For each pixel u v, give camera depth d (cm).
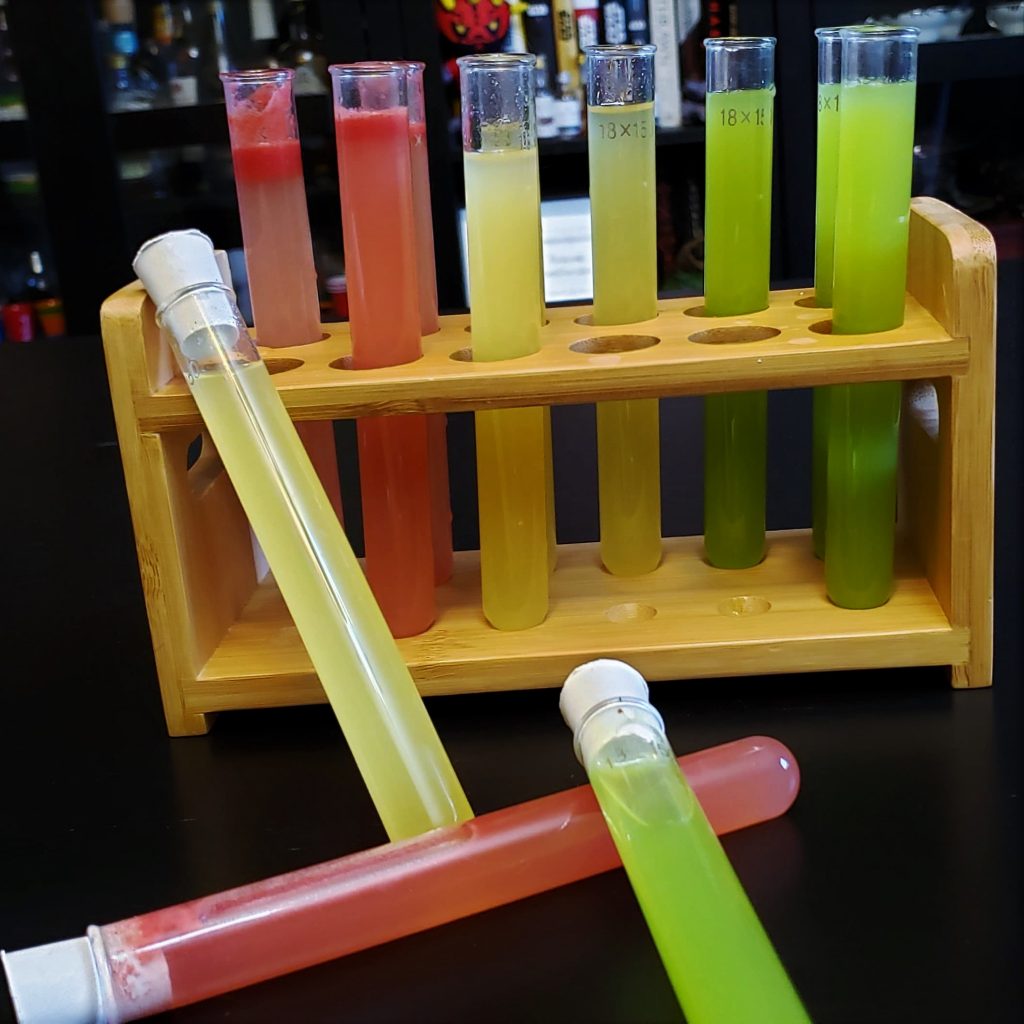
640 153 66
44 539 95
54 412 128
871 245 61
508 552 66
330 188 200
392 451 64
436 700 67
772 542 78
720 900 42
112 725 66
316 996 44
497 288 62
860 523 65
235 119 67
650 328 68
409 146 64
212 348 57
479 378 60
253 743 64
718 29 192
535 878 48
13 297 214
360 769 54
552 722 63
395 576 66
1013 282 137
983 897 46
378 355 64
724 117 66
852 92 60
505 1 190
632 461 71
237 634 70
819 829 51
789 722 61
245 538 75
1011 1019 40
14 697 70
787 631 65
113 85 197
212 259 59
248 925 44
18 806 58
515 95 59
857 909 46
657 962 44
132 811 57
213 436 57
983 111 205
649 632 66
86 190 198
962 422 61
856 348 60
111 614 80
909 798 53
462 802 52
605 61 66
